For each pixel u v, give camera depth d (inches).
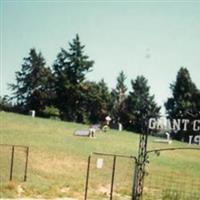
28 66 4778.5
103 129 2792.8
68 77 4530.0
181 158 2062.0
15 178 1295.5
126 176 1526.8
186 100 4330.7
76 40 4557.1
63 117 4456.2
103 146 2078.0
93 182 1395.2
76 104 4507.9
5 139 1924.2
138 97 4948.3
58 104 4503.0
